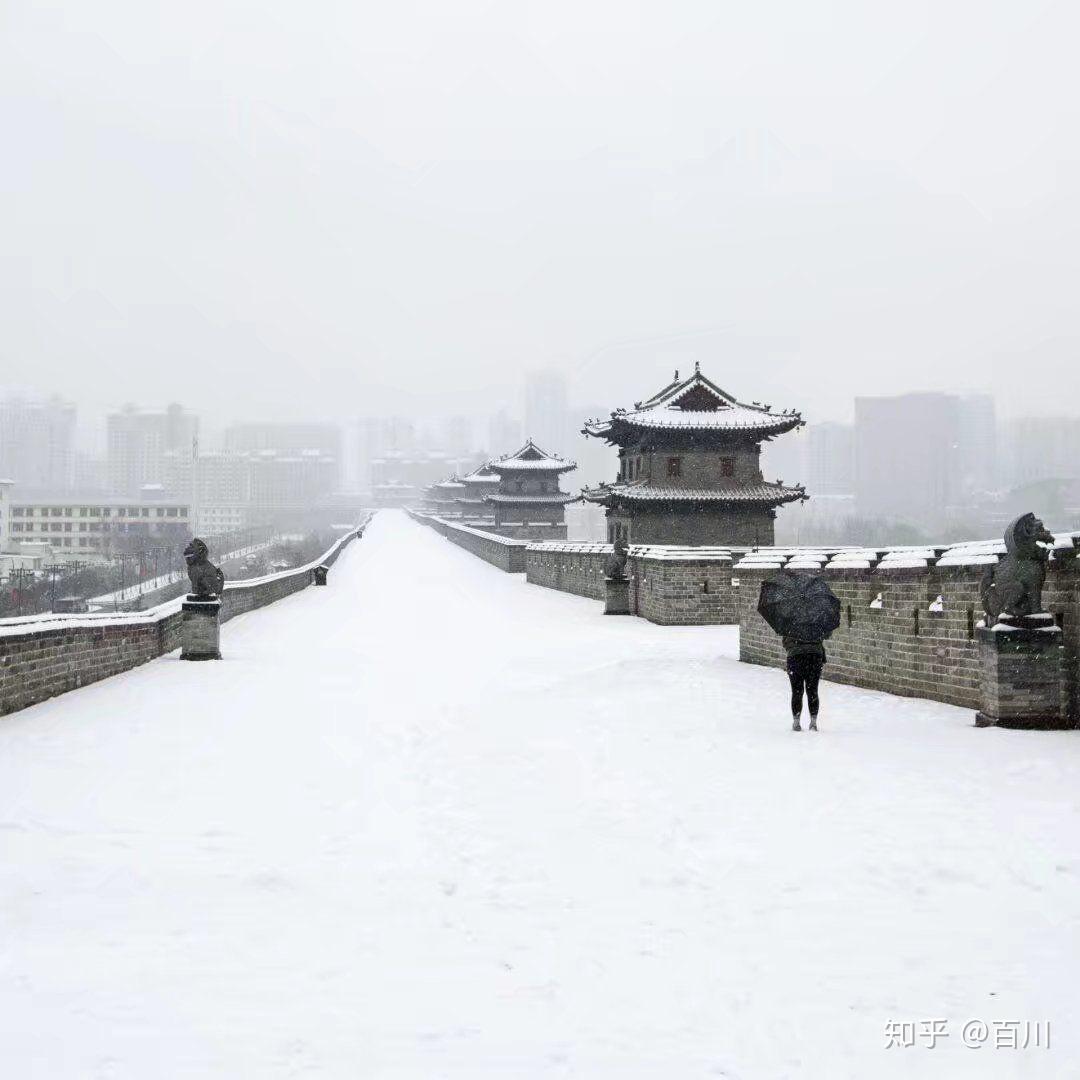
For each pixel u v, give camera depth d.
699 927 6.12
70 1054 4.68
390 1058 4.63
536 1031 4.88
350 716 14.95
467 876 7.26
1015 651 12.24
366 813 9.15
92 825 8.73
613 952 5.78
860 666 18.03
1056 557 12.48
